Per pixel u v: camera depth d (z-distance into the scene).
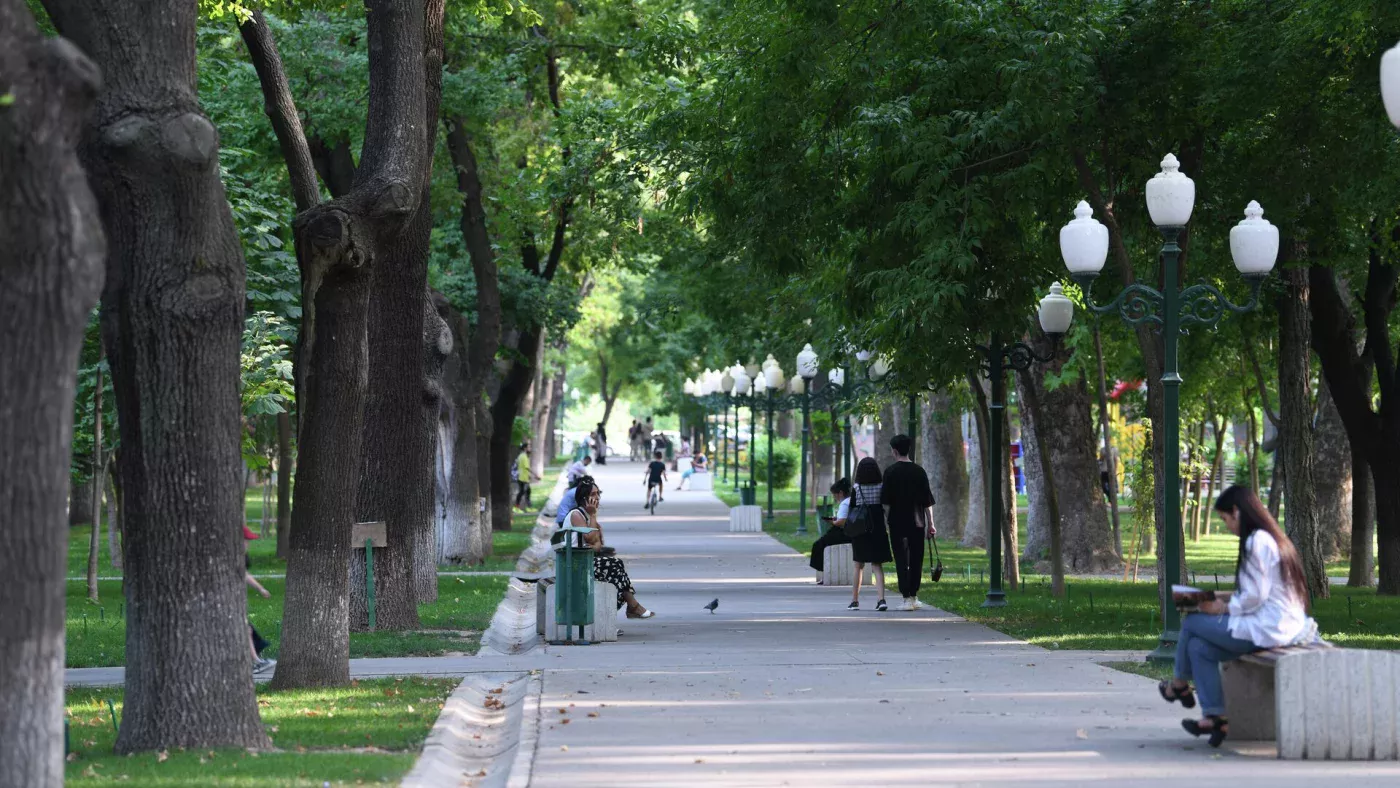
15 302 11.15
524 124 55.47
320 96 43.06
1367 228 37.69
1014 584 39.44
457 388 47.56
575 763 15.46
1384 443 39.88
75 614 33.12
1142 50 29.95
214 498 16.48
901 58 30.92
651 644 26.95
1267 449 72.25
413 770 15.12
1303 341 38.75
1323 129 30.31
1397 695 15.61
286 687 21.30
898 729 17.48
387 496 30.14
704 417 124.19
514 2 37.94
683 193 37.66
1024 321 32.50
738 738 16.91
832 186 32.84
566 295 62.25
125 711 16.55
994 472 34.53
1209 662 16.25
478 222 49.09
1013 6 29.59
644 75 52.00
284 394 36.84
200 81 41.62
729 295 62.41
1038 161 29.03
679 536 60.78
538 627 28.72
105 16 15.76
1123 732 17.25
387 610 29.88
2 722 10.95
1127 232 33.78
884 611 33.12
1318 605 35.69
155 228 16.14
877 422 64.19
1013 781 14.42
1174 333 23.45
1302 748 15.55
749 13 33.00
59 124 11.27
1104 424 53.28
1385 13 26.08
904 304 28.59
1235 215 31.77
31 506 11.13
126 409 16.42
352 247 20.77
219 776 14.34
